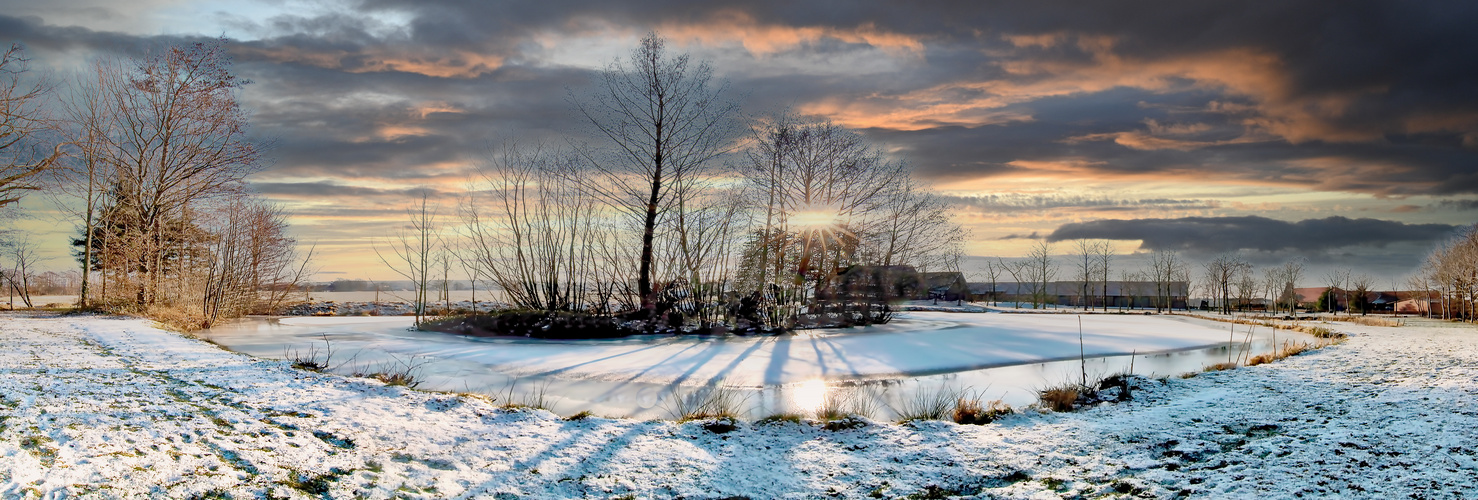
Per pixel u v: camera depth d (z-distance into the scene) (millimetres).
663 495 5730
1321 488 5598
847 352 17953
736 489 5941
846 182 27422
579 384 12836
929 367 15367
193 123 30719
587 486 5871
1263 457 6578
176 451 5930
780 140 26609
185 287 26516
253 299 29125
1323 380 11234
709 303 24828
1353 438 7125
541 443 7098
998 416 8805
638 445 7133
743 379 13531
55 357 12047
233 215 26531
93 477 5078
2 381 8766
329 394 9031
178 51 30625
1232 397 9836
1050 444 7320
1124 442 7324
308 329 24438
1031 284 84938
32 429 6184
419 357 16422
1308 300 75875
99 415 6871
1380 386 10398
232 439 6539
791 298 26172
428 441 7004
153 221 30406
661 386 12688
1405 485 5586
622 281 25656
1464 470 5918
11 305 36875
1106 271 70000
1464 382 10391
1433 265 51469
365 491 5465
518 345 19391
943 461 6773
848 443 7438
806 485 6094
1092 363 16531
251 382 9758
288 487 5391
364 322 28375
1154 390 10781
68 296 58344
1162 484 5910
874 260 28875
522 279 26125
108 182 31984
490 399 9508
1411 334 23219
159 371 10602
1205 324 31469
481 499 5473
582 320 22422
